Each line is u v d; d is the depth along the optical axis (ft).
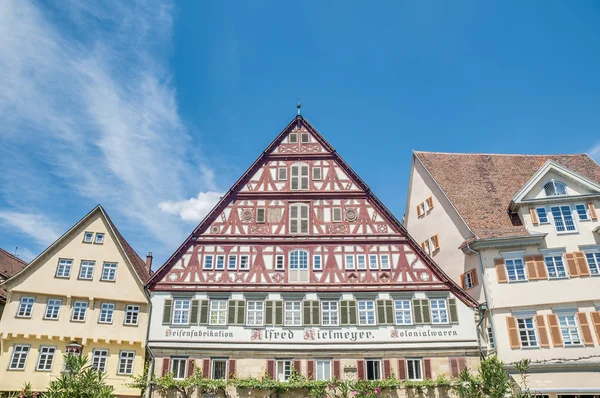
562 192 87.97
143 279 95.61
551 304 80.74
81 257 88.89
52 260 87.86
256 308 85.35
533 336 79.92
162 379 78.69
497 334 80.79
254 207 93.25
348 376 80.48
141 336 84.99
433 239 102.58
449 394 77.61
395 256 88.69
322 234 90.74
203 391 78.59
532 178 89.35
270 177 96.17
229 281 87.10
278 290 86.38
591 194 85.97
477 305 84.33
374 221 91.56
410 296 85.61
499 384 64.23
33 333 82.33
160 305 85.20
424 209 108.06
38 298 84.94
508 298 82.48
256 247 89.86
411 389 77.92
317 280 87.20
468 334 82.43
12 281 85.15
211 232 90.79
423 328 83.30
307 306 85.25
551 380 76.43
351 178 95.71
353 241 90.07
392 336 82.89
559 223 86.07
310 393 77.61
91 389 49.29
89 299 86.07
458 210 94.27
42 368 81.00
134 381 81.71
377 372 81.25
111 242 90.94
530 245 85.10
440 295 85.20
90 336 83.82
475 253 88.22
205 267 88.12
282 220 92.07
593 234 84.12
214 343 82.48
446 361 81.30
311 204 93.50
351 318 84.33
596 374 75.51
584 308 79.71
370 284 86.63
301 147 98.94
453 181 102.68
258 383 77.61
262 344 82.48
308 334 83.25
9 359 80.74
